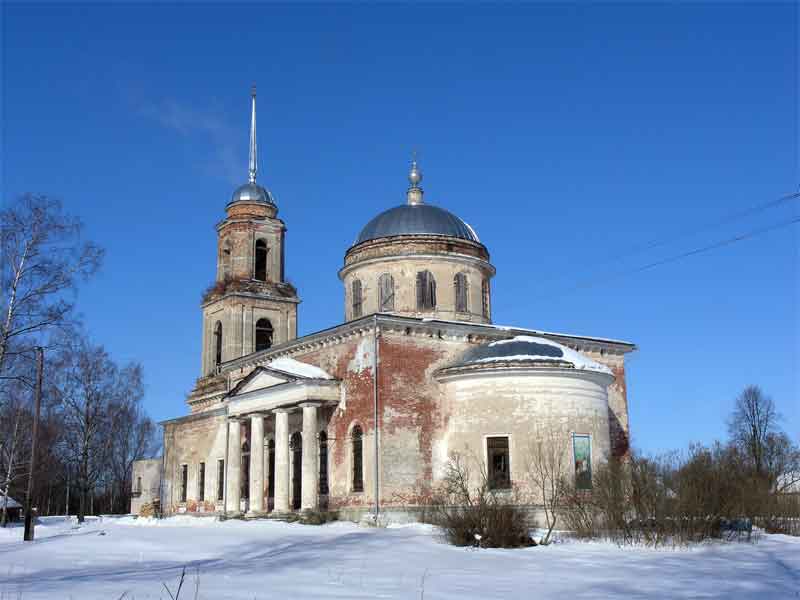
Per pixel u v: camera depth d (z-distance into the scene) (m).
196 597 12.50
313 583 14.82
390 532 27.61
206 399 49.91
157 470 61.56
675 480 23.81
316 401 36.28
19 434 51.53
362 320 35.81
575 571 16.94
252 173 54.81
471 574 16.41
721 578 15.88
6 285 36.59
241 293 50.22
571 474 31.78
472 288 42.06
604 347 42.78
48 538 30.53
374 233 42.91
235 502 40.75
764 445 63.06
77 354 54.22
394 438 34.56
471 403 34.47
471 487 33.41
